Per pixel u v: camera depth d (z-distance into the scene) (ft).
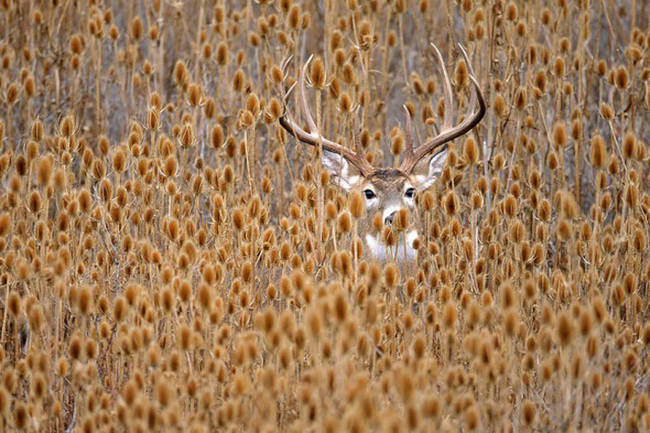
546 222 38.40
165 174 36.76
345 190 48.21
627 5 67.10
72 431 31.45
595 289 34.73
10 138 45.83
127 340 29.48
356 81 50.85
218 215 36.91
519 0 56.70
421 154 48.93
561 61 45.50
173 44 65.82
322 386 26.32
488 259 39.32
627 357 30.60
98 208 38.73
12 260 34.47
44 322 32.55
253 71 62.95
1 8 54.95
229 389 29.66
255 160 51.65
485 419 29.17
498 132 46.57
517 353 32.83
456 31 63.05
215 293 31.81
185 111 50.98
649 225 41.04
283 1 47.52
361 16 59.72
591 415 29.71
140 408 26.96
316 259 37.47
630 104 47.29
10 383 29.68
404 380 25.22
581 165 50.85
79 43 52.06
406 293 33.81
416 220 44.93
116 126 58.95
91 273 36.14
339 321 26.20
